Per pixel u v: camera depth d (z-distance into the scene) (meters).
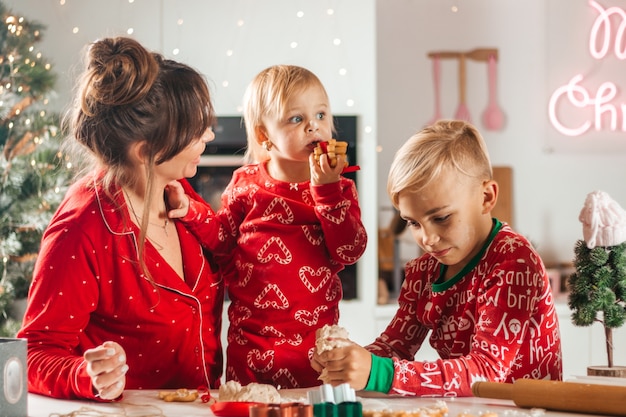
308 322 1.58
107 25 3.23
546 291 1.38
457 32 4.05
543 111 4.07
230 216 1.65
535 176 4.09
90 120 1.41
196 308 1.50
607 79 4.06
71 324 1.37
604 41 4.04
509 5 4.06
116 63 1.39
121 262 1.41
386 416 1.04
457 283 1.44
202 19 3.25
